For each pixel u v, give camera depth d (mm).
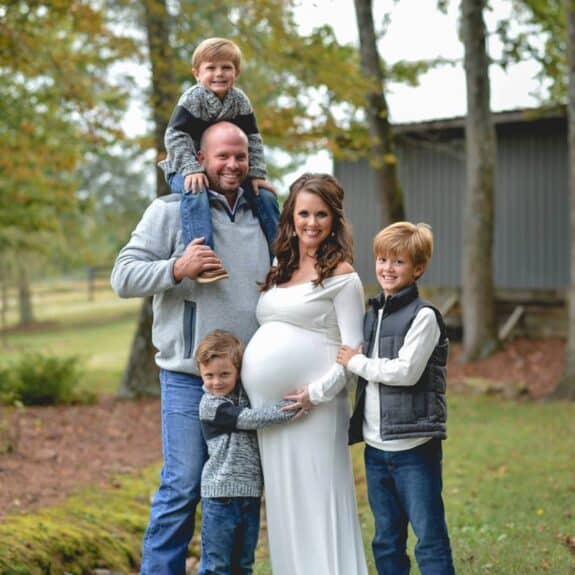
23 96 14086
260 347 3613
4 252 22734
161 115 11750
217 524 3602
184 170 3754
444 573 3527
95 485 6332
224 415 3580
